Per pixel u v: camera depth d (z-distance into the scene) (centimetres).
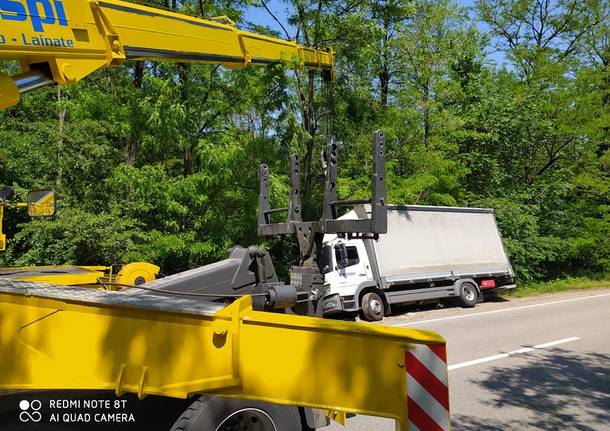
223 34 717
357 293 1325
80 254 1167
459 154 2112
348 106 1712
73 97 1366
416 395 271
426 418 271
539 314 1374
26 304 322
